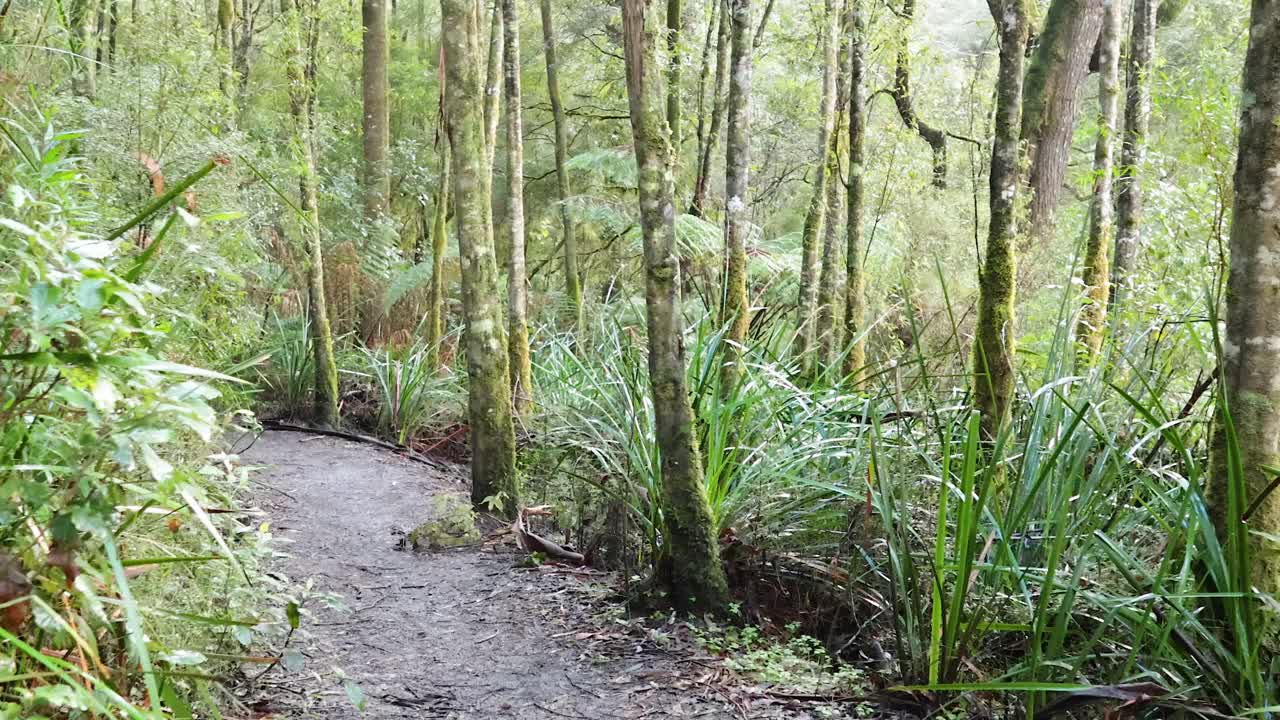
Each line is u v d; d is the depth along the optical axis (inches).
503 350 243.8
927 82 513.0
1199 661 122.0
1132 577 132.9
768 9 465.1
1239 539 119.3
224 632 118.6
